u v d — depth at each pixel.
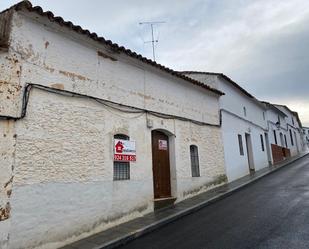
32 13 6.30
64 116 6.82
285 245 5.40
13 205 5.55
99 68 8.02
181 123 11.34
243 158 17.31
